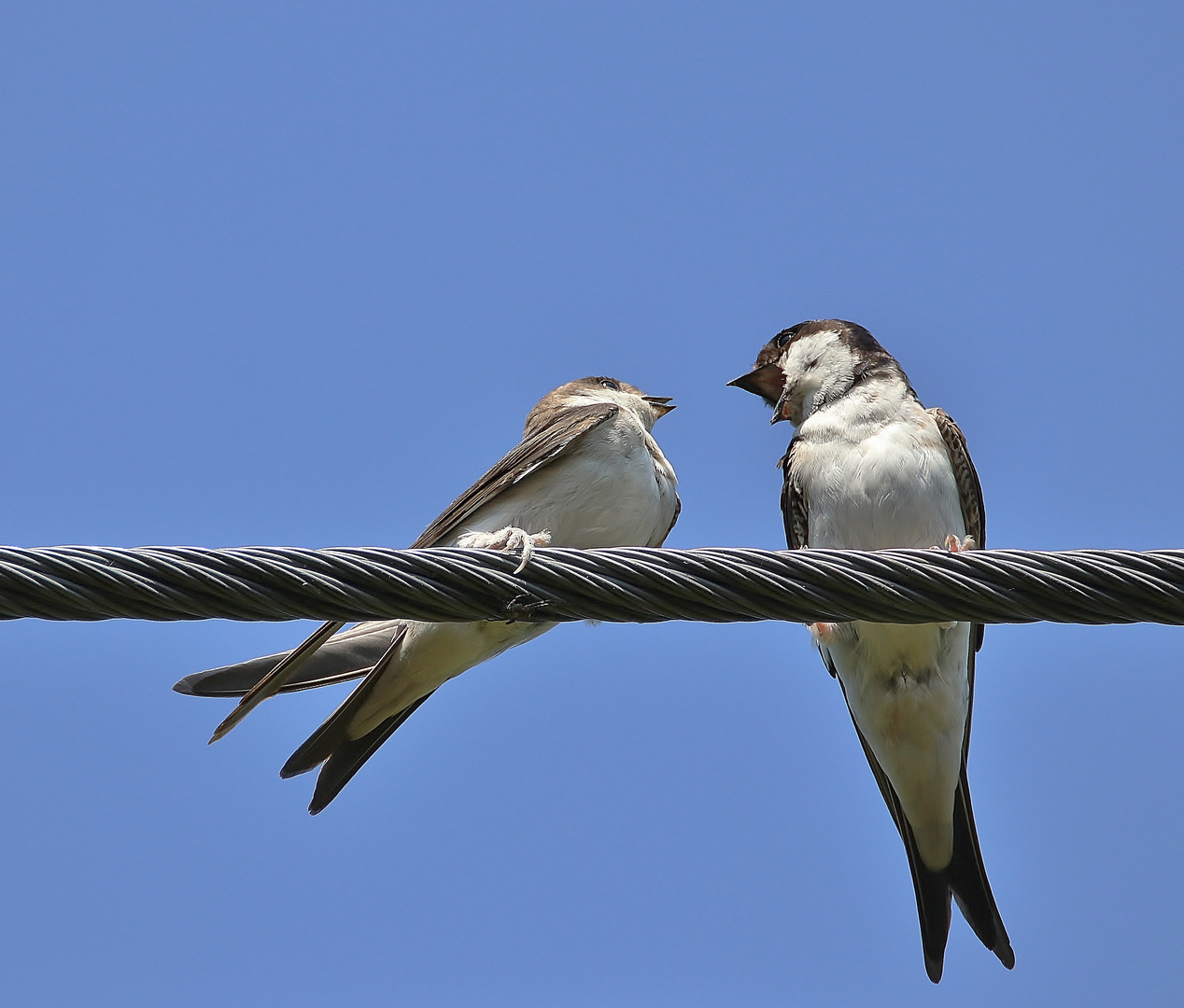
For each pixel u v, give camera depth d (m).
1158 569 7.75
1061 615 7.80
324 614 7.54
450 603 7.62
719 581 7.76
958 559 7.79
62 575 7.12
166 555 7.29
